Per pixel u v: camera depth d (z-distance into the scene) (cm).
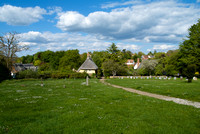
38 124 777
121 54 8394
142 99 1506
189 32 5862
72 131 696
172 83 3331
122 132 698
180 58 5978
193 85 2814
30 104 1184
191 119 905
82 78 5609
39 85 2745
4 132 678
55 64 10362
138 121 842
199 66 5362
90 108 1077
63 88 2312
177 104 1316
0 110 1012
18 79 4209
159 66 6775
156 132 706
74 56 8900
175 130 732
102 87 2570
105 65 6631
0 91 1931
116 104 1247
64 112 980
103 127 745
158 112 1034
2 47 4597
